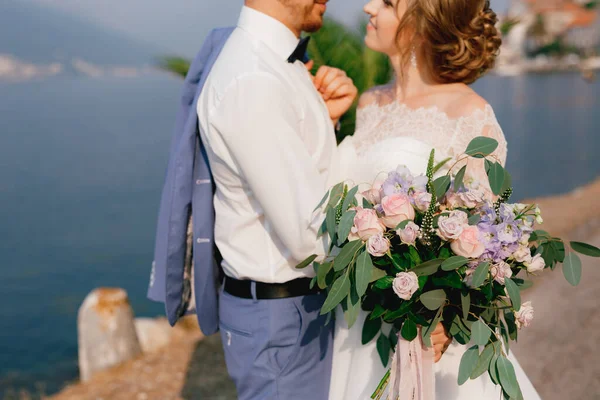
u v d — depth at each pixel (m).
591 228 7.84
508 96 91.44
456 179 1.74
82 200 32.25
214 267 2.21
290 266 2.03
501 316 1.83
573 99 85.31
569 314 4.84
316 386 2.11
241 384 2.13
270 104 1.89
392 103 2.21
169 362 4.59
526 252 1.67
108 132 64.50
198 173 2.14
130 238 24.08
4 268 20.67
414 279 1.64
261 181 1.88
